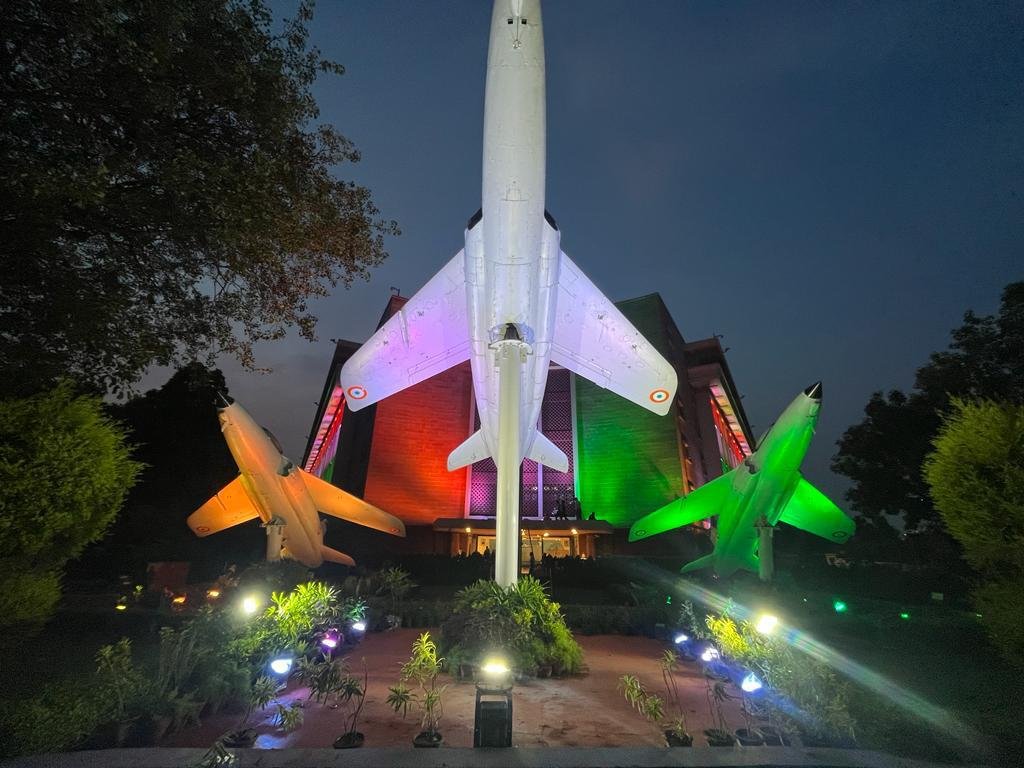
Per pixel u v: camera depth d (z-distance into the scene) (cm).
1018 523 670
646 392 1884
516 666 962
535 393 1638
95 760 511
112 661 662
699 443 4041
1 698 765
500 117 1145
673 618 1567
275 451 1933
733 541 2380
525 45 1109
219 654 772
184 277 1024
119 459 679
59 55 706
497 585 1137
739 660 834
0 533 569
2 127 701
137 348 812
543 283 1434
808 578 2464
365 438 3650
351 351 4072
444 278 1702
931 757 571
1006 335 2417
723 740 635
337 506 2494
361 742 616
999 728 648
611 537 3447
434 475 3581
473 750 554
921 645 1348
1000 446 693
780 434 1844
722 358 4516
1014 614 664
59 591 634
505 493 1280
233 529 3275
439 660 972
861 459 3097
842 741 606
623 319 1747
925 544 2666
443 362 1870
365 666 1066
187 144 895
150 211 823
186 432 3253
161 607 1703
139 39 739
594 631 1582
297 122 1020
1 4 655
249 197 848
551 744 640
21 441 604
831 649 1225
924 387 2681
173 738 634
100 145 790
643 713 755
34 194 622
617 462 3584
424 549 3419
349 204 1229
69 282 755
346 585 1841
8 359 718
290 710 672
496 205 1231
